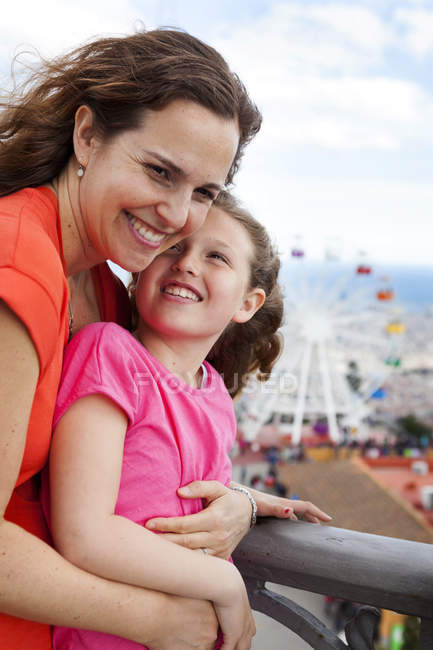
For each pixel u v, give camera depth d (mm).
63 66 713
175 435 726
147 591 631
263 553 780
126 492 688
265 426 24828
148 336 841
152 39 676
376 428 29062
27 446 598
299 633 781
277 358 1087
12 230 572
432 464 24562
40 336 544
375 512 17766
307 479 20078
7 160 702
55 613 565
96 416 653
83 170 685
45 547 571
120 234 680
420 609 697
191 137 635
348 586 738
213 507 724
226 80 656
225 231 831
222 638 715
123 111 643
